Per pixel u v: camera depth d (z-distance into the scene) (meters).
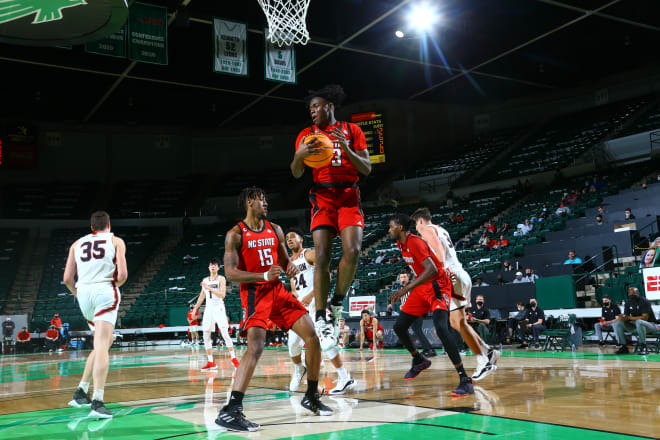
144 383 6.24
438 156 28.44
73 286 4.28
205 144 30.62
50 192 27.28
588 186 19.11
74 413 4.06
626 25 20.88
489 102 29.92
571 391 4.31
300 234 5.82
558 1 18.48
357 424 3.21
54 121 28.09
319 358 3.58
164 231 26.91
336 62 22.91
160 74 22.41
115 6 5.03
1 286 22.16
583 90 27.52
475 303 11.69
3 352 17.80
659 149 20.89
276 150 30.61
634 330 9.16
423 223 4.81
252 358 3.29
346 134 3.84
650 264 11.52
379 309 15.15
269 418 3.54
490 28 20.56
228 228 26.50
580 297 12.09
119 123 29.16
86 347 19.25
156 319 19.83
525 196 21.83
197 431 3.17
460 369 4.33
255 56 21.27
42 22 5.32
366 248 21.84
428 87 26.91
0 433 3.29
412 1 18.23
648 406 3.52
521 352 9.98
